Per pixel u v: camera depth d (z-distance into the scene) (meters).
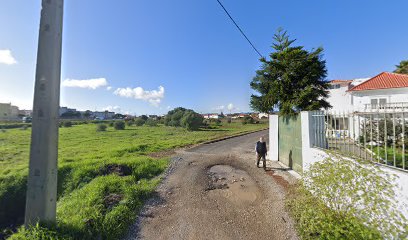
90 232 4.14
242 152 13.22
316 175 4.95
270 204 5.46
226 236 4.17
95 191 6.07
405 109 3.90
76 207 5.28
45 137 3.91
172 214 5.11
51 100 3.96
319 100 10.47
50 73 3.95
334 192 4.12
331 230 3.55
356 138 4.82
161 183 7.29
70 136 24.12
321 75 10.48
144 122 43.53
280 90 10.33
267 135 24.84
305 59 10.50
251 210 5.23
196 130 32.00
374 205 3.48
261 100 11.40
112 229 4.35
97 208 5.04
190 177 7.93
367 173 3.79
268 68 11.02
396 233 3.14
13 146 17.23
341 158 4.49
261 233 4.23
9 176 8.58
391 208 3.38
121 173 8.12
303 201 4.90
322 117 6.23
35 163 3.88
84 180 7.88
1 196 7.91
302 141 7.20
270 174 8.20
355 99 19.50
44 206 3.89
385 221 3.33
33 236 3.61
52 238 3.64
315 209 4.32
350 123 5.05
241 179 7.66
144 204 5.66
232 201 5.80
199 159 10.94
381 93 18.22
